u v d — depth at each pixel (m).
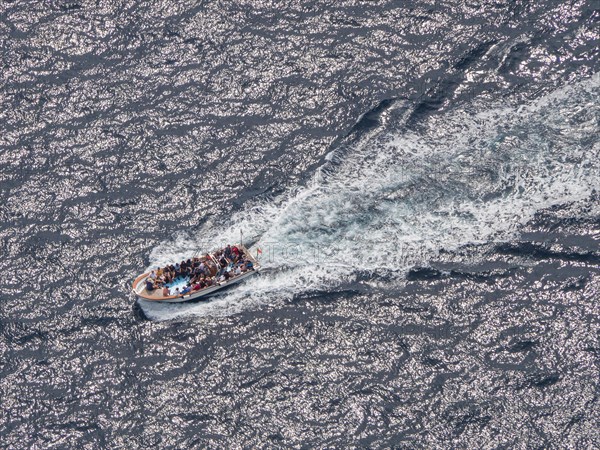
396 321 86.44
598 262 89.00
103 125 100.38
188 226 93.50
